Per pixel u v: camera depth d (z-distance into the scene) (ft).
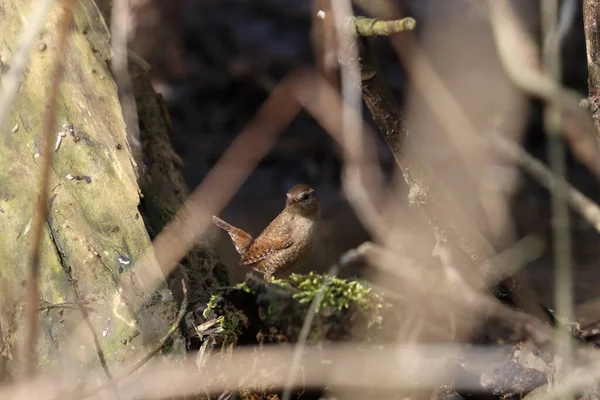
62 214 22.99
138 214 22.98
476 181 37.47
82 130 24.77
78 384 19.61
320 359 26.35
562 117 28.84
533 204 39.81
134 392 19.38
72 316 21.01
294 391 25.64
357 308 28.12
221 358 22.63
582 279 34.04
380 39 52.37
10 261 22.54
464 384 25.00
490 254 22.86
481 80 45.47
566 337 20.25
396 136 20.88
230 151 43.32
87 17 27.48
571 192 25.23
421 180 21.50
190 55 53.62
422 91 40.93
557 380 21.17
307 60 52.60
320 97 42.27
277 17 56.59
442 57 48.01
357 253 27.48
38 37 26.40
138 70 31.37
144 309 21.16
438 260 32.37
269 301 27.78
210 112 50.80
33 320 13.88
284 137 48.62
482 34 47.24
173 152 30.76
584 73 44.01
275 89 46.80
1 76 25.82
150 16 48.88
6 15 27.09
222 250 39.27
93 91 25.86
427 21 49.55
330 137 48.57
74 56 26.35
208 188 41.01
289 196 29.71
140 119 30.19
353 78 19.84
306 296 27.78
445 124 39.88
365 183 37.52
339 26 19.24
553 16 20.99
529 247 34.32
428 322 27.58
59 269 21.97
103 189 23.58
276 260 29.55
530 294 23.53
